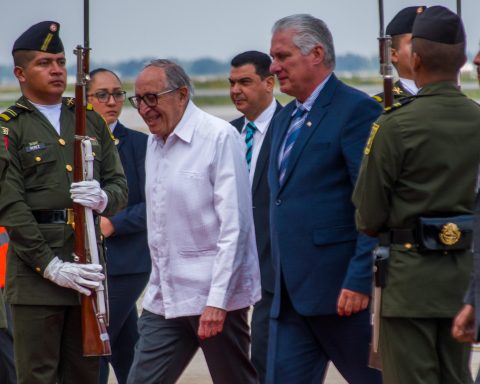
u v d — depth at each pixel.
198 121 10.43
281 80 10.27
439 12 8.90
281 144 10.43
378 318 9.02
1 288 13.08
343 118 10.02
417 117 8.81
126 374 13.44
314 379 10.40
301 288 10.15
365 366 10.18
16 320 10.87
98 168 11.17
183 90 10.39
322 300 10.10
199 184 10.33
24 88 10.99
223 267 10.20
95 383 11.13
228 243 10.20
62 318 10.88
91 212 10.73
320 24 10.23
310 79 10.19
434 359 8.92
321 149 10.05
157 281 10.65
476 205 8.16
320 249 10.08
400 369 8.92
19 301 10.76
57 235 10.75
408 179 8.85
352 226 10.06
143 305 10.79
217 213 10.30
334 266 10.07
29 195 10.79
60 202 10.80
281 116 10.58
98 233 11.02
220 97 79.19
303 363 10.30
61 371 11.09
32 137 10.80
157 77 10.31
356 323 10.12
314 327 10.23
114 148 11.48
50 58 10.89
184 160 10.38
